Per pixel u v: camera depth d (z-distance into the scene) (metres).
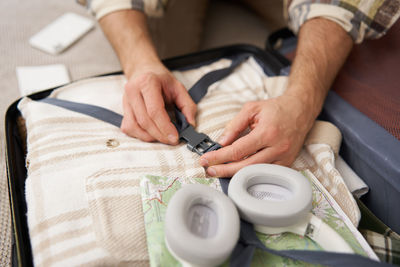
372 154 0.57
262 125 0.55
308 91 0.63
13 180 0.54
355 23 0.71
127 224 0.45
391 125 0.60
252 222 0.41
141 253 0.43
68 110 0.60
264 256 0.43
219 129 0.59
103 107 0.63
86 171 0.50
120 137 0.58
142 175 0.51
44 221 0.46
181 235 0.36
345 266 0.37
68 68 1.00
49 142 0.54
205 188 0.41
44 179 0.50
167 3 0.89
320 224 0.43
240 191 0.42
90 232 0.45
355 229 0.46
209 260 0.35
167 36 1.08
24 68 0.98
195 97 0.65
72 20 1.13
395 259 0.47
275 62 0.76
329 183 0.55
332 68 0.70
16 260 0.48
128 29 0.78
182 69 0.75
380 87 0.69
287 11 0.81
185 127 0.58
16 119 0.66
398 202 0.56
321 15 0.72
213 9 1.36
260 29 1.29
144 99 0.58
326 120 0.68
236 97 0.68
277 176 0.45
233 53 0.80
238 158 0.53
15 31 1.08
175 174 0.52
